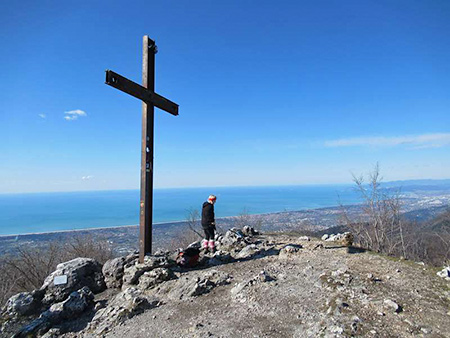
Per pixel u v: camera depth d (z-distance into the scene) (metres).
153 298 5.75
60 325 5.11
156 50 7.67
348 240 8.65
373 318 3.88
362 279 5.33
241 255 8.10
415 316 3.91
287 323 4.08
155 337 4.18
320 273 5.93
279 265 6.88
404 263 6.30
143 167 7.14
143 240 7.09
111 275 6.92
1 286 13.34
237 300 5.11
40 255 16.94
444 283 5.10
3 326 5.18
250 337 3.80
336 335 3.45
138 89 6.77
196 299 5.41
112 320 4.89
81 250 18.56
